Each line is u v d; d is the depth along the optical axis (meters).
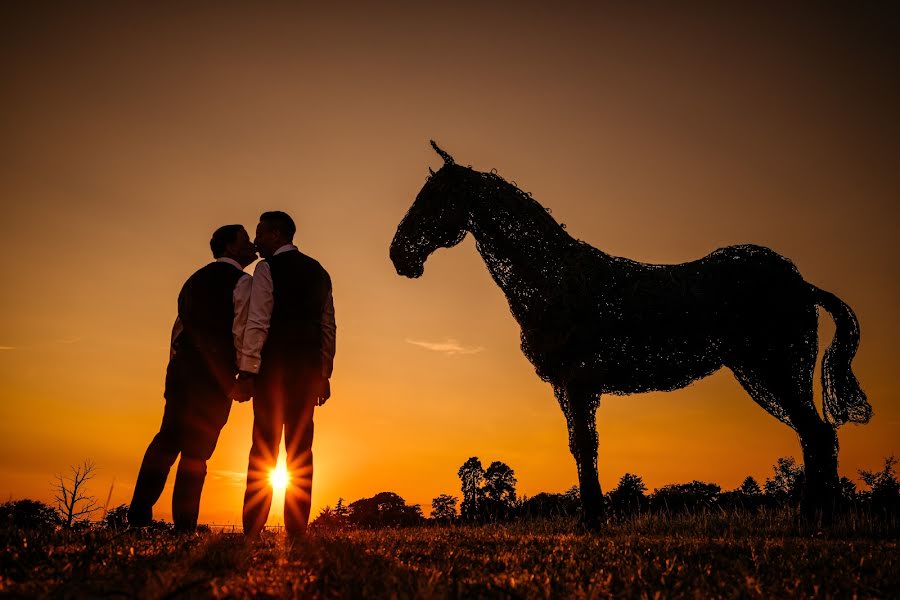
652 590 2.82
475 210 6.51
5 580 2.61
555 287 6.20
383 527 7.01
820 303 6.98
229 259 5.71
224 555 3.33
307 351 4.66
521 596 2.46
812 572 3.42
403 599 2.38
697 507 7.68
